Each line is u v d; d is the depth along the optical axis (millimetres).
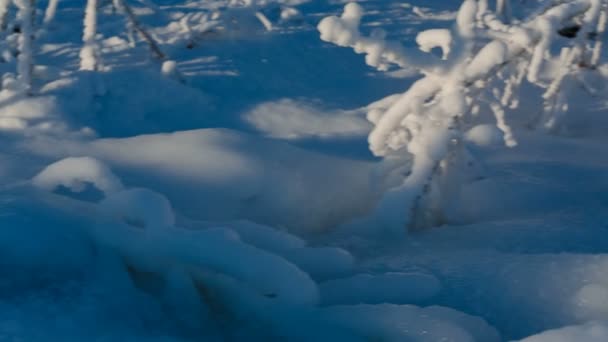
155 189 2996
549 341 1699
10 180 2949
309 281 2117
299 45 5898
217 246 2154
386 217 3043
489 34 3055
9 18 5211
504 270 2316
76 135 3785
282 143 3545
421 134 3064
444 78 2980
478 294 2197
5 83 4254
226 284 2191
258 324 2127
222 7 6676
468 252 2605
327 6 7184
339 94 5000
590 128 4836
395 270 2436
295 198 3150
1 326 1835
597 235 2789
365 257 2752
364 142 4141
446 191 3223
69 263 2176
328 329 2035
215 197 3016
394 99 4742
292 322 2084
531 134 4500
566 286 2174
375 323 1996
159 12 6457
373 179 3291
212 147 3328
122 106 4301
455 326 1932
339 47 5961
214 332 2104
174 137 3486
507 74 4809
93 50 4613
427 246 2834
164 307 2154
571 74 4691
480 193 3355
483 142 4156
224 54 5500
